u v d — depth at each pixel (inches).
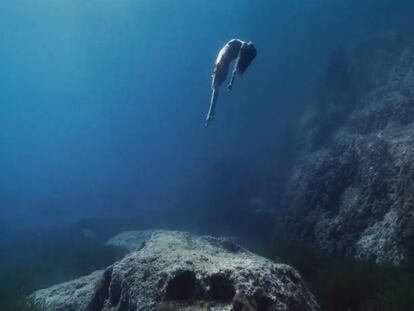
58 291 264.7
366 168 430.6
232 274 149.8
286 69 1656.0
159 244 214.8
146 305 157.6
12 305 257.4
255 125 1560.0
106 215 1290.6
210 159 1290.6
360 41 919.0
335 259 292.7
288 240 420.8
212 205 992.9
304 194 531.2
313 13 1738.4
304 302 153.5
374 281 219.3
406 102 521.0
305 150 768.3
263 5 1908.2
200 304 147.4
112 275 194.2
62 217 1405.0
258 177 987.9
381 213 371.9
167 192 1380.4
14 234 984.3
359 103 698.2
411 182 302.5
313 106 920.9
